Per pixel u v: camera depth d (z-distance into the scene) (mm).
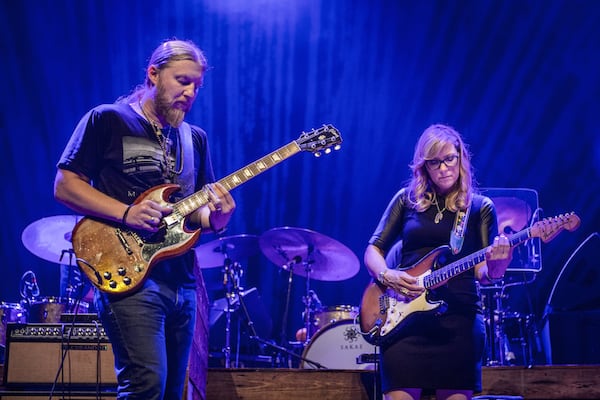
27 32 8281
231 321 6996
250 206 8633
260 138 8664
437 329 3762
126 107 3428
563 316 5832
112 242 3209
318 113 8703
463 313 3777
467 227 3859
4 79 8211
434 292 3795
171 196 3383
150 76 3436
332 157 8688
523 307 7141
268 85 8727
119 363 3121
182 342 3336
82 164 3256
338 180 8664
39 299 6238
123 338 3104
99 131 3312
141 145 3357
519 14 8500
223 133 8656
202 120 8664
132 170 3320
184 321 3338
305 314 6859
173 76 3359
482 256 3703
